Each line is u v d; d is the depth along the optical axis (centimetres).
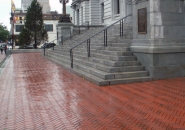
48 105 786
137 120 631
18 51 3884
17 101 840
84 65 1429
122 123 613
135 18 1238
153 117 650
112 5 2573
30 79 1264
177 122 609
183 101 795
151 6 1116
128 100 820
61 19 2798
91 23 3294
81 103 799
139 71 1145
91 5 3275
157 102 789
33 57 2767
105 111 712
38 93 951
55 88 1032
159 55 1133
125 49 1273
